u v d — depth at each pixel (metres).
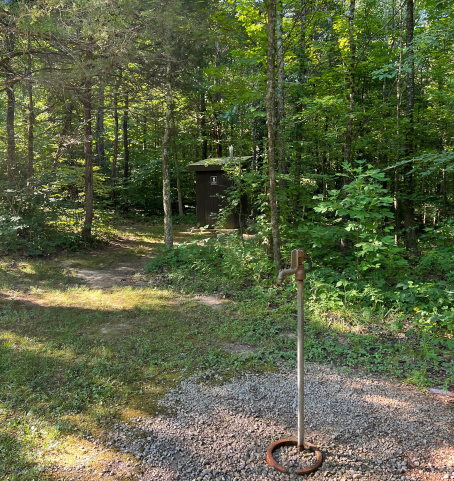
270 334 4.91
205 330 5.15
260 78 8.24
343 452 2.76
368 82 11.16
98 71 7.42
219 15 8.29
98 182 15.04
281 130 7.85
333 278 6.21
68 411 3.30
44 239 10.35
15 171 10.93
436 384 3.67
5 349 4.50
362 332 4.86
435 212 12.78
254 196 9.10
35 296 6.82
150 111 11.20
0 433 2.98
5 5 6.57
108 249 11.38
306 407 3.32
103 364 4.15
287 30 8.39
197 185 15.12
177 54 8.98
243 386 3.69
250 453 2.77
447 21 7.17
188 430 3.03
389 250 5.80
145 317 5.71
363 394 3.52
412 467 2.60
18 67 9.24
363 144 9.28
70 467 2.64
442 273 6.98
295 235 8.02
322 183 12.05
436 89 9.73
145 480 2.53
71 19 6.63
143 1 7.35
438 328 4.86
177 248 9.07
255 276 7.18
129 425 3.11
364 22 8.55
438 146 11.17
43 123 12.38
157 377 3.90
